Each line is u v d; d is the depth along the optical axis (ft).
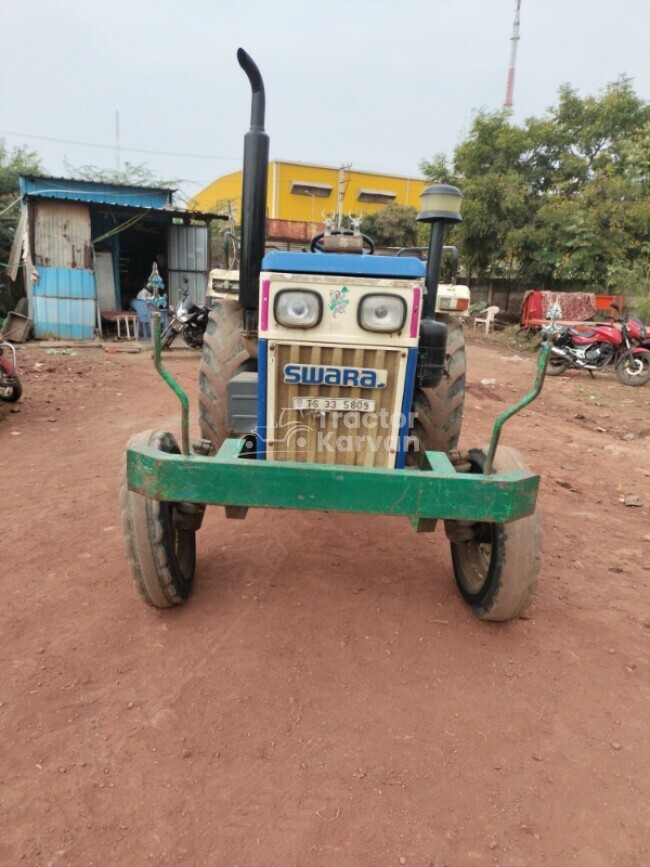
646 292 49.98
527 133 68.13
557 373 41.65
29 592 11.54
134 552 9.82
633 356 38.83
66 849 6.70
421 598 11.75
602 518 16.65
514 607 10.19
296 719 8.63
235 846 6.82
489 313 65.51
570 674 9.89
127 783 7.54
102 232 53.31
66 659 9.66
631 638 10.98
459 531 10.41
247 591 11.64
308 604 11.29
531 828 7.20
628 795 7.72
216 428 13.83
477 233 66.39
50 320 46.78
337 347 9.41
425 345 10.27
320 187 123.03
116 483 17.26
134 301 48.91
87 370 35.24
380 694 9.18
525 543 9.68
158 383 32.53
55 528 14.30
